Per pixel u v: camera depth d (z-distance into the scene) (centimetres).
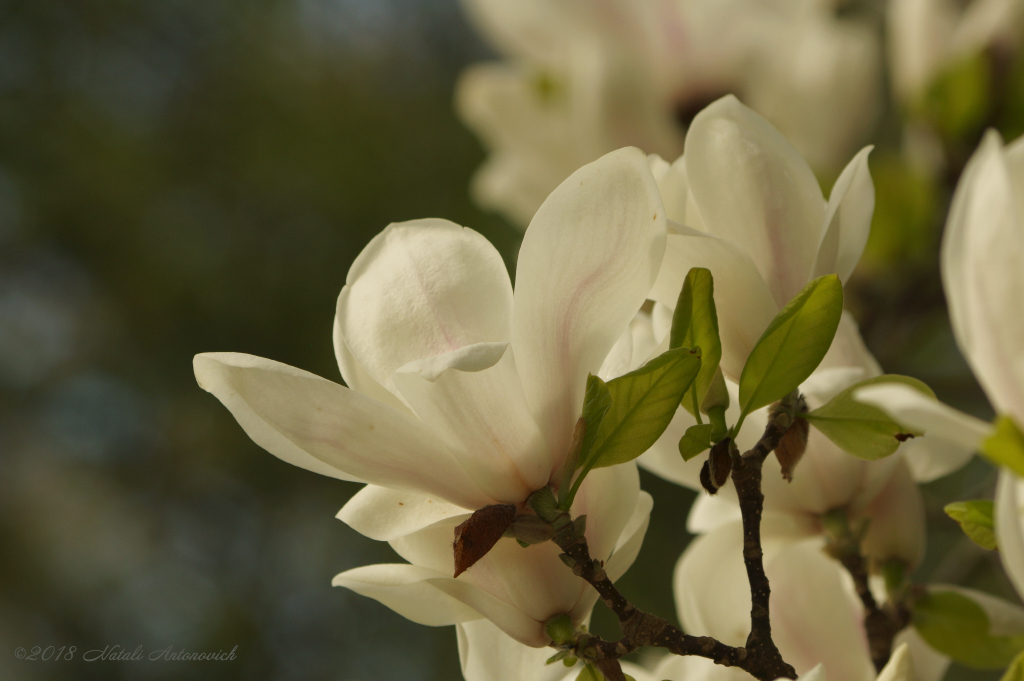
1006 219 71
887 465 84
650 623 78
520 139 143
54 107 308
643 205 75
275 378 75
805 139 142
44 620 314
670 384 77
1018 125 127
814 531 85
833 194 78
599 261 76
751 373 78
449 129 306
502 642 81
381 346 76
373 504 78
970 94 127
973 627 85
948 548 196
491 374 75
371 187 294
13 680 307
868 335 136
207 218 298
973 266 71
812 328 78
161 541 313
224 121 309
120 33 314
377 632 298
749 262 78
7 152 300
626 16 136
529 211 146
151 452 309
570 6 137
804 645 84
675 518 227
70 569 323
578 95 132
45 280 307
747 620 85
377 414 76
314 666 297
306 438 76
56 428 316
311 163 299
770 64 139
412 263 76
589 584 79
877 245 133
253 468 299
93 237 300
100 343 304
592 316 76
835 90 142
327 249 291
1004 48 126
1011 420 69
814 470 84
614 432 77
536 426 76
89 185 301
